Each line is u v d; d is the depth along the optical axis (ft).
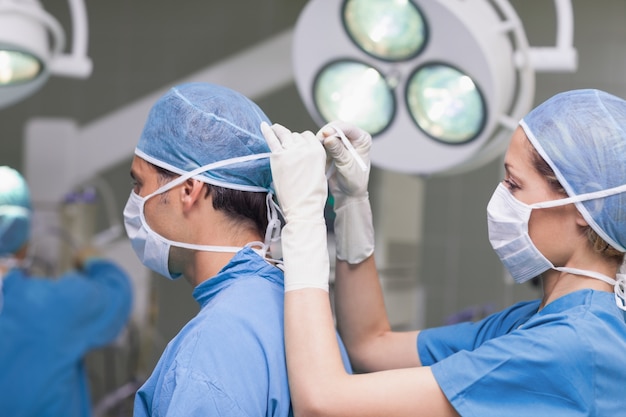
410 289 11.94
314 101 5.15
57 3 13.61
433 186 13.30
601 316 3.54
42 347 7.64
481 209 13.17
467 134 4.85
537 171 3.68
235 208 3.80
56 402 7.66
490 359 3.43
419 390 3.42
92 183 13.41
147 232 3.88
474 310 11.53
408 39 4.80
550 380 3.37
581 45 13.08
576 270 3.69
